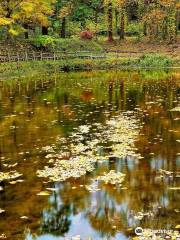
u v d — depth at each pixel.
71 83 30.19
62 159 12.12
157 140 13.86
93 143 13.65
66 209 8.94
